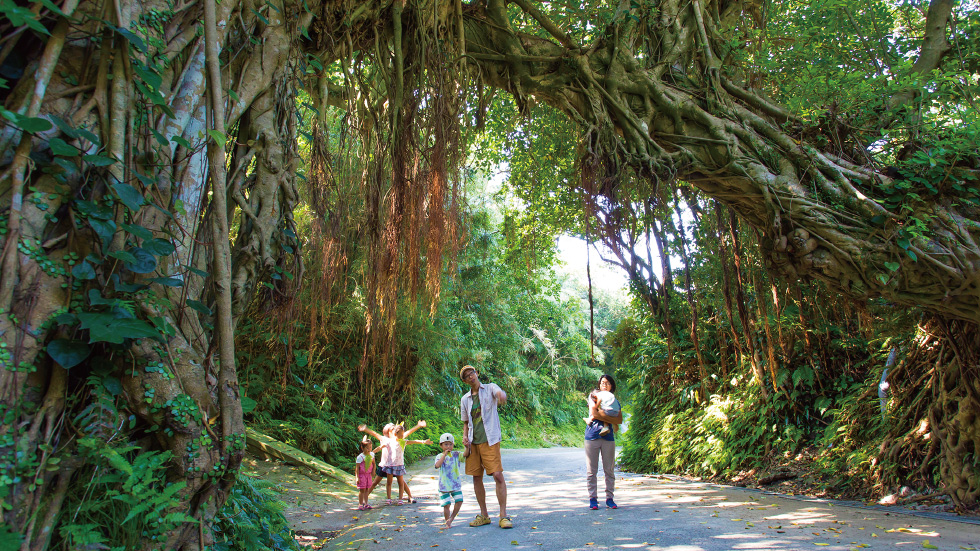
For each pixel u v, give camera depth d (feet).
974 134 16.01
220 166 9.12
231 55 11.14
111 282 7.93
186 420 8.29
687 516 17.03
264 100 11.75
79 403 7.65
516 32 20.83
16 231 7.03
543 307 78.95
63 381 7.36
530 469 36.22
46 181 7.50
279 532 14.05
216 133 8.41
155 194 8.61
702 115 18.81
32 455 6.90
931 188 16.92
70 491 7.47
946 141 16.37
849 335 25.73
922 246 16.43
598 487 25.49
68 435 7.47
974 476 17.34
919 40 23.49
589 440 19.27
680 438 31.48
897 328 21.49
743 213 19.71
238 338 31.89
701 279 29.40
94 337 6.85
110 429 7.70
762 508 18.33
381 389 37.76
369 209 17.83
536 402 77.36
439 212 17.39
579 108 20.11
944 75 17.63
